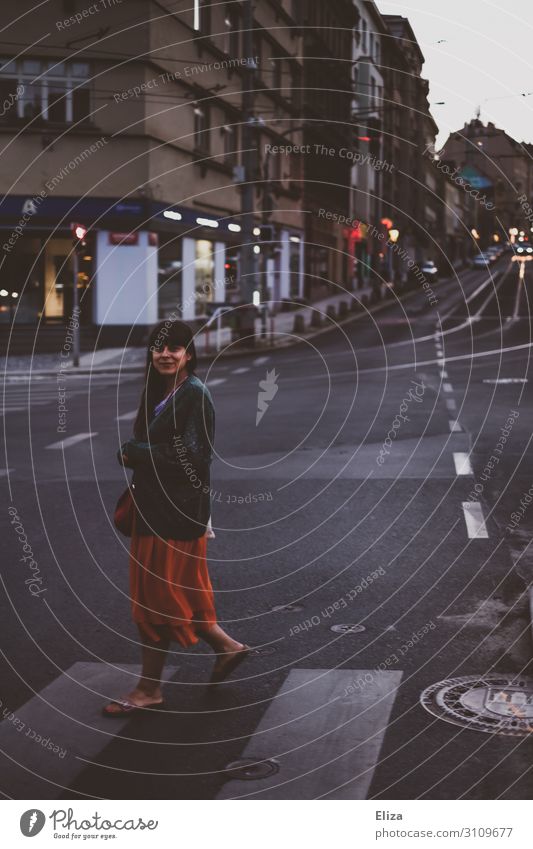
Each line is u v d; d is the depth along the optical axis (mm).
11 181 31094
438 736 4574
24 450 13180
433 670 5438
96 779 4219
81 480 11070
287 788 4125
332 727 4699
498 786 4117
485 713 4820
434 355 27750
